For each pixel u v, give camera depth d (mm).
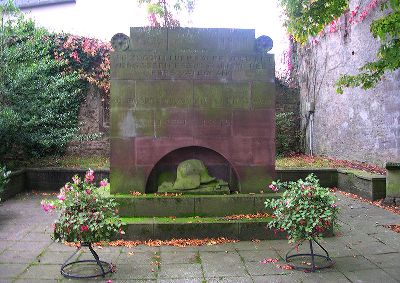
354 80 7723
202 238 5613
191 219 5789
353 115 11305
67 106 12367
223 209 6004
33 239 5645
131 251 5141
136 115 6129
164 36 6145
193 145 6152
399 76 9070
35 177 9914
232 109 6199
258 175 6246
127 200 5910
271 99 6242
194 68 6160
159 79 6129
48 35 12195
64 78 10828
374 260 4797
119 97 6109
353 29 11102
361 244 5426
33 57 10203
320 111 13664
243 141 6219
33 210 7617
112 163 6121
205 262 4738
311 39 14117
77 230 4254
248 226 5641
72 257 4879
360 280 4199
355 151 11211
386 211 7426
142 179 6137
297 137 15266
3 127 9070
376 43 9969
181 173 6266
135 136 6125
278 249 5227
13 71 9484
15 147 10906
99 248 5250
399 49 6430
